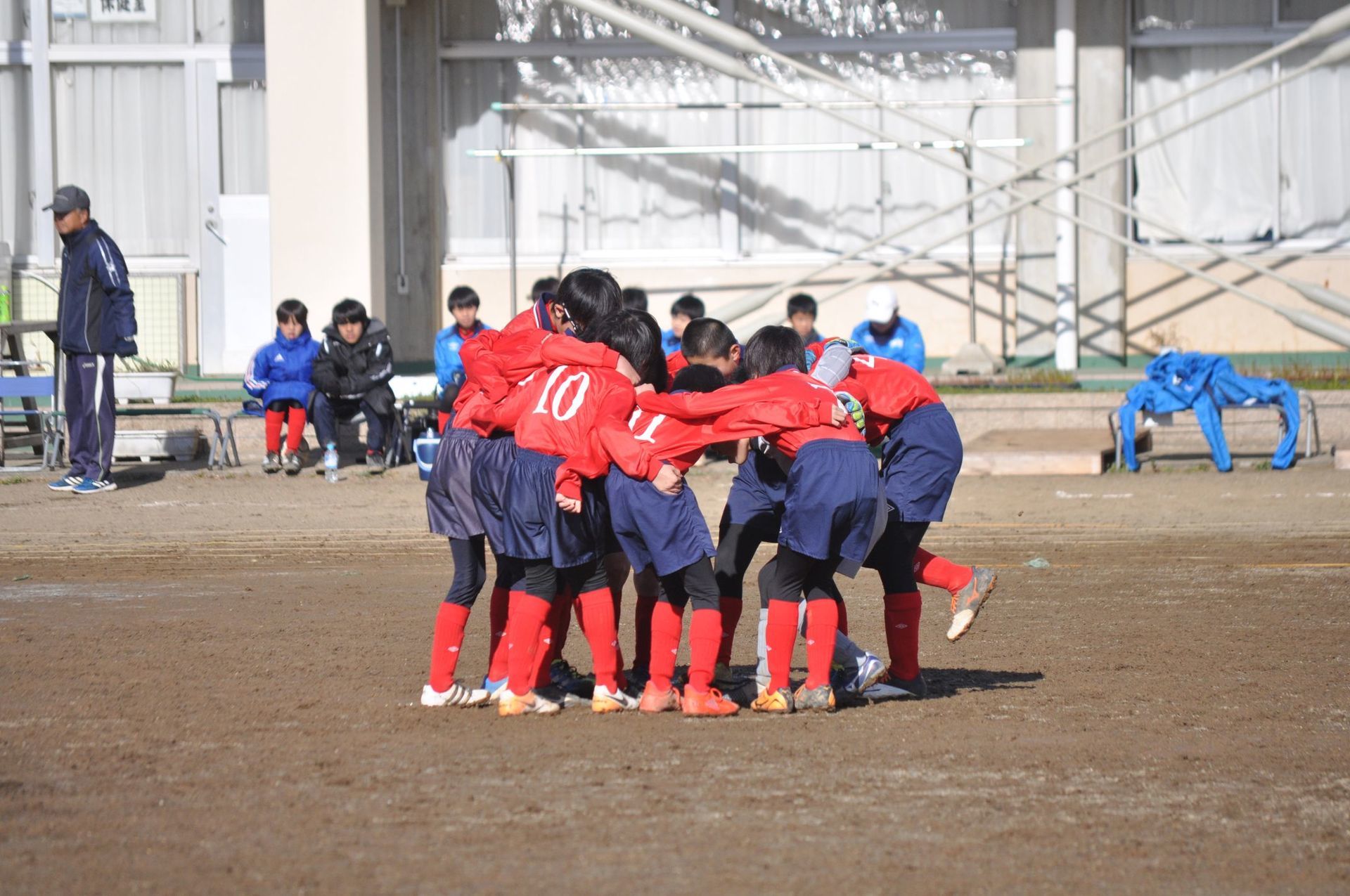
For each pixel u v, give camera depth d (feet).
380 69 198.59
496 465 64.08
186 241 215.10
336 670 72.33
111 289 142.82
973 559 107.55
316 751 56.49
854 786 51.67
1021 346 210.18
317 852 44.42
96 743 57.57
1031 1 208.44
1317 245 210.79
